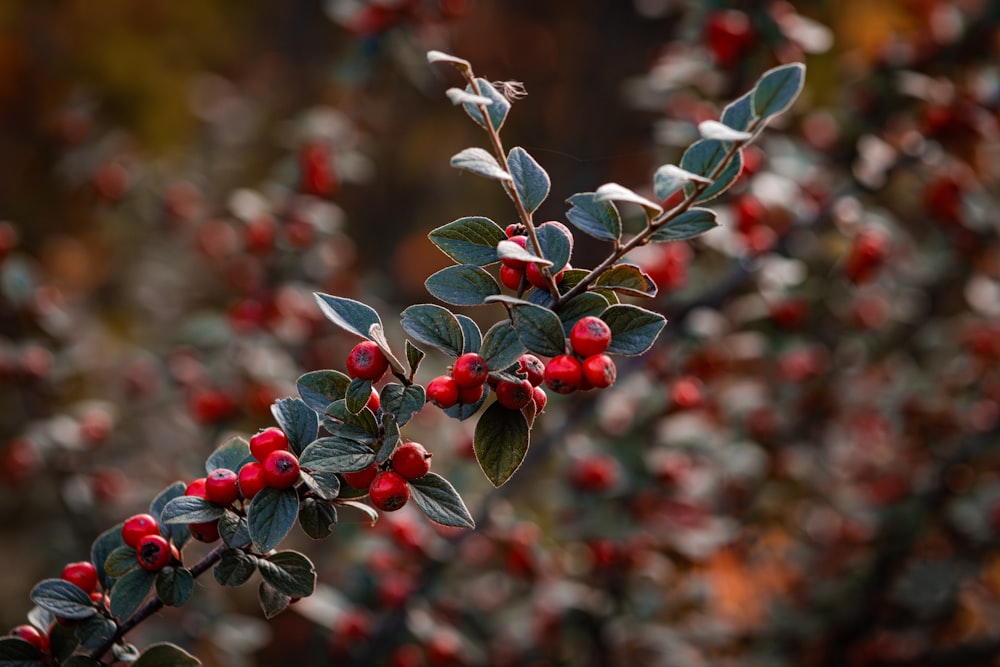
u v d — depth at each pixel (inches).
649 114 303.0
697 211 57.1
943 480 165.2
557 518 135.8
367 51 145.9
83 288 239.8
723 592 163.6
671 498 130.6
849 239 139.6
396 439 56.0
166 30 310.5
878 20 218.2
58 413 158.4
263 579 59.4
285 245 144.9
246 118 241.0
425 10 145.9
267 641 145.9
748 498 159.8
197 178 203.9
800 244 134.1
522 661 139.3
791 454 160.2
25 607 166.2
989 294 164.1
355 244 312.8
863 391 173.5
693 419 133.8
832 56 224.5
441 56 57.1
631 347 56.9
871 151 136.3
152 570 60.9
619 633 137.0
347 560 132.7
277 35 324.5
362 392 57.1
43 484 167.8
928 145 136.2
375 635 119.3
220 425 136.5
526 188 58.3
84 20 302.2
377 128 208.4
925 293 187.3
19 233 271.3
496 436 57.1
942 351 179.8
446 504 57.1
